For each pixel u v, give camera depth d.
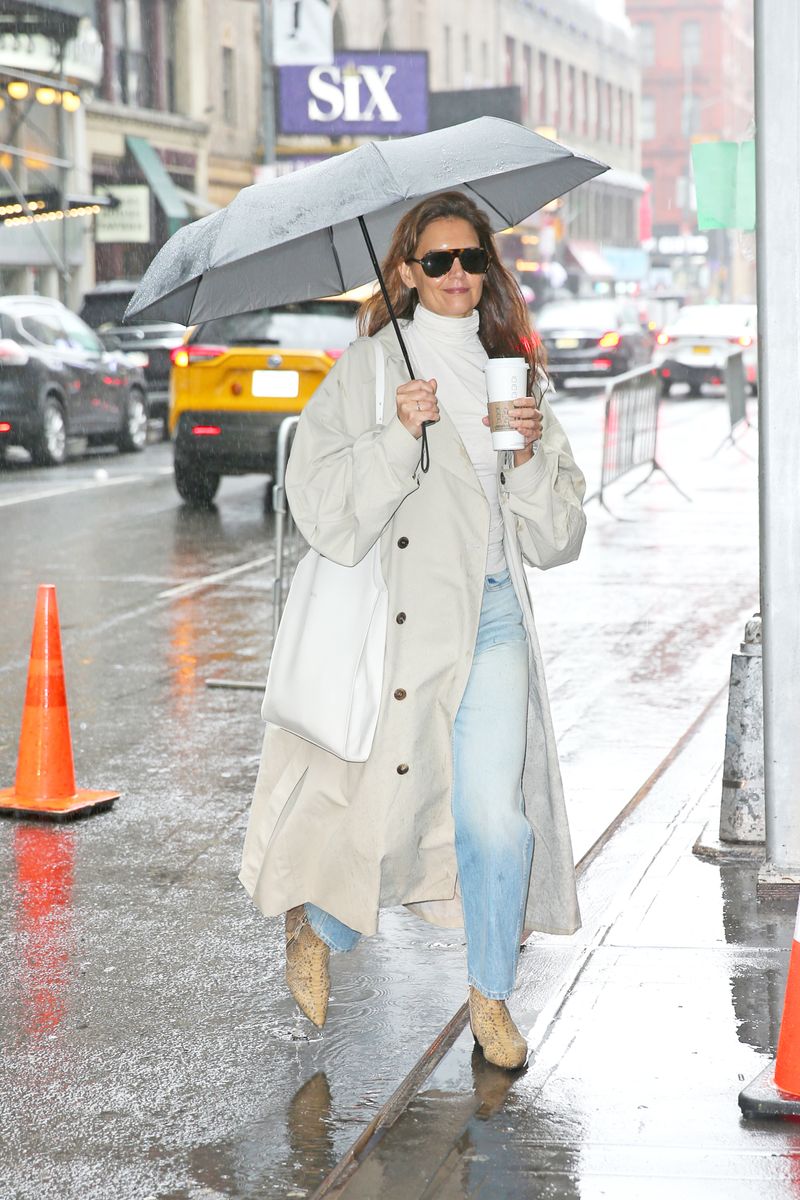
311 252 5.49
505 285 5.16
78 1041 5.51
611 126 100.31
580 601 14.05
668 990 5.68
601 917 6.41
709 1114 4.80
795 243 6.35
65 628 13.14
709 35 134.00
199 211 49.47
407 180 4.77
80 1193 4.52
